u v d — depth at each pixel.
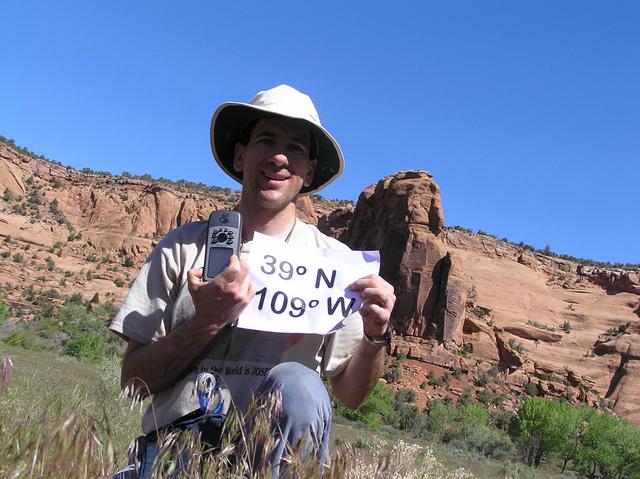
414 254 114.31
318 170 2.94
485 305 131.62
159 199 161.62
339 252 2.41
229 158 2.96
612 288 145.12
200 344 2.10
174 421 2.16
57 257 139.88
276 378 1.83
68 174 173.38
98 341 16.73
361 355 2.41
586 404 111.56
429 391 95.56
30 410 1.50
